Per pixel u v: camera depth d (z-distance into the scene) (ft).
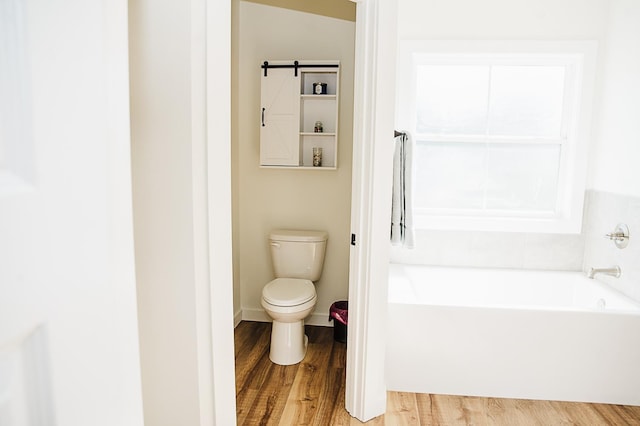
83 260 1.54
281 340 8.39
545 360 7.17
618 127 8.38
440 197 9.96
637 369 7.06
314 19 9.45
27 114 1.26
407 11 9.21
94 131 1.59
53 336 1.40
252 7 9.57
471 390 7.34
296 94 9.23
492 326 7.17
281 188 10.03
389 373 7.42
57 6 1.36
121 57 1.76
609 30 8.77
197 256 3.90
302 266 9.48
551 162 9.66
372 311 6.39
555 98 9.47
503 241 9.76
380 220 6.23
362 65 5.98
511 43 9.02
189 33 3.62
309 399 7.17
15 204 1.21
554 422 6.61
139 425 1.99
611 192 8.58
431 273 9.56
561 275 9.37
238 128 9.89
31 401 1.33
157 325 4.01
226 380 4.34
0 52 1.17
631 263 7.89
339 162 9.78
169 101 3.71
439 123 9.75
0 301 1.17
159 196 3.84
